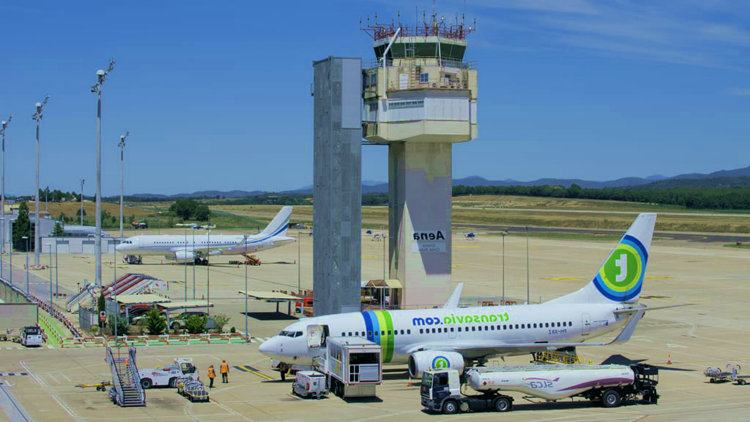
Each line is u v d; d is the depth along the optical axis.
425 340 67.19
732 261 189.00
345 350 60.09
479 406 56.53
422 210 93.94
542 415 55.69
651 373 60.28
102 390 63.34
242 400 60.06
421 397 58.19
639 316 72.94
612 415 55.53
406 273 93.56
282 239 192.38
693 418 54.66
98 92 119.88
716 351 82.88
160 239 187.25
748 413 56.09
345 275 82.31
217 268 180.50
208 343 88.19
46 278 158.75
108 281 152.38
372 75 90.38
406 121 89.88
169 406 57.78
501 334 69.12
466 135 90.06
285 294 115.06
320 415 55.06
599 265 180.62
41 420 53.00
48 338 92.06
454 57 93.50
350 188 82.31
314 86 85.38
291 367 69.00
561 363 72.81
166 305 101.38
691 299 124.69
